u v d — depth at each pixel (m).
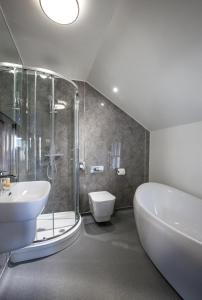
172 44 1.43
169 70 1.71
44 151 2.47
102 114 2.91
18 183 1.65
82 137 2.79
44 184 1.66
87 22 1.50
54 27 1.54
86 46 1.85
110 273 1.51
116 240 2.05
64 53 1.97
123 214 2.86
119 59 1.93
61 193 2.61
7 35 1.60
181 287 1.21
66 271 1.53
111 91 2.68
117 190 3.04
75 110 2.58
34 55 1.99
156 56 1.64
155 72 1.84
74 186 2.62
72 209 2.63
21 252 1.66
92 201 2.44
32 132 2.37
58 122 2.55
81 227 2.38
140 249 1.87
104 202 2.35
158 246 1.39
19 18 1.44
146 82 2.07
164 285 1.38
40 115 2.41
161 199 2.40
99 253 1.80
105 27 1.56
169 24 1.30
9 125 1.98
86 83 2.79
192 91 1.80
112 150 2.99
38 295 1.28
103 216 2.39
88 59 2.12
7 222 1.02
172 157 2.66
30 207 1.02
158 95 2.18
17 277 1.46
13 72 1.93
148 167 3.23
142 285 1.38
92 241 2.03
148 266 1.60
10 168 1.99
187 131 2.36
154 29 1.40
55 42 1.77
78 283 1.40
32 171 2.37
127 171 3.11
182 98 1.98
